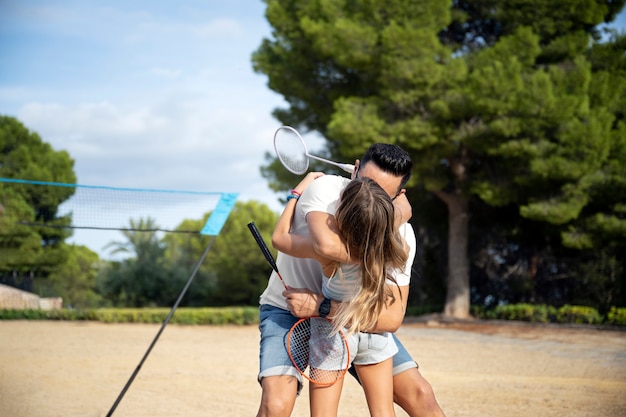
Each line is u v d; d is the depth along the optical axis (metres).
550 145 17.55
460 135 18.03
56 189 28.12
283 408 3.85
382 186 4.02
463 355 12.48
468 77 18.00
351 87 20.64
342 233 3.72
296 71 20.77
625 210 18.02
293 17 20.27
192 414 7.00
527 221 21.03
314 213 3.85
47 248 28.44
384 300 3.88
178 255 33.03
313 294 3.95
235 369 10.30
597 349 13.45
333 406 4.07
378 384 4.14
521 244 21.73
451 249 20.45
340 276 3.82
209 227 7.20
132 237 29.62
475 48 20.72
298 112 22.00
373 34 17.94
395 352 4.20
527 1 19.00
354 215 3.66
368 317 3.82
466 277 20.34
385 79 18.22
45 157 33.47
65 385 8.70
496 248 22.86
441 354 12.63
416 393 4.24
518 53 18.02
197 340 14.66
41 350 12.31
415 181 19.09
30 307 22.27
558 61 19.75
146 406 7.41
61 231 28.55
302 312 3.92
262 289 32.44
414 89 17.98
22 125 33.81
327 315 3.91
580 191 17.78
